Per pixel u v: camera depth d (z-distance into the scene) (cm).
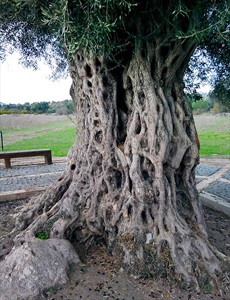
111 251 261
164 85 255
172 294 208
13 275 208
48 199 324
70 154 336
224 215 393
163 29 217
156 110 243
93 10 168
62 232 263
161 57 239
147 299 202
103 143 273
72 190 292
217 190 515
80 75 282
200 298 204
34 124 1830
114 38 222
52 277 212
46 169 735
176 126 259
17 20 256
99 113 270
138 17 219
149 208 246
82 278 224
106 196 271
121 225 251
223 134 1346
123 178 267
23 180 607
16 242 266
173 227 238
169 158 260
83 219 279
